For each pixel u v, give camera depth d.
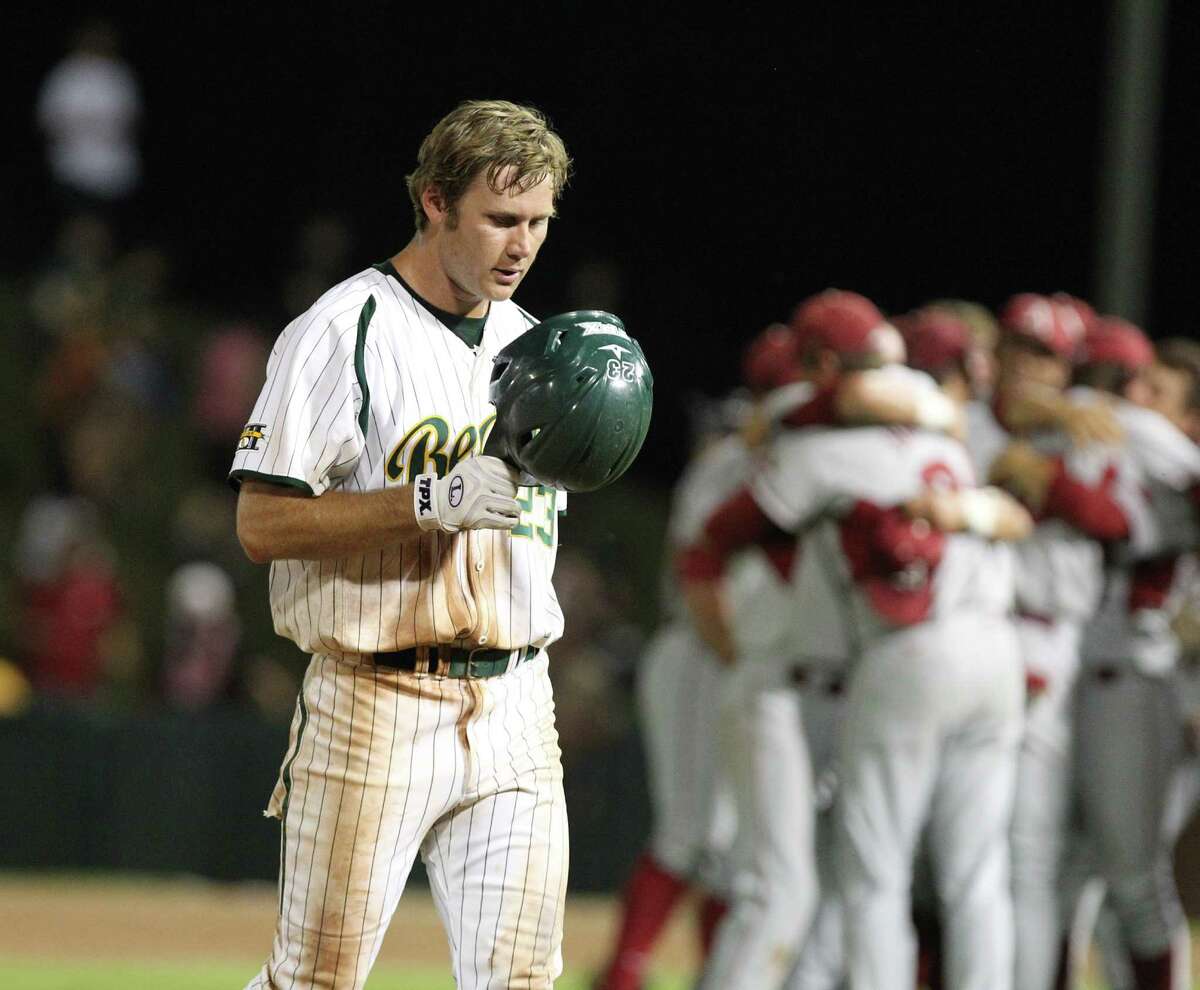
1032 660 20.14
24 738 37.03
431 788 12.71
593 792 37.62
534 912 12.95
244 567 51.06
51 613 42.16
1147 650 20.55
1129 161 37.34
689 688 22.38
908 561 18.41
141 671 49.41
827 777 19.58
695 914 24.05
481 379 13.00
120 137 59.03
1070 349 20.97
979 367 20.47
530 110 12.67
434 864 13.20
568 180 13.35
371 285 12.79
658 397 67.00
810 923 20.44
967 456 19.97
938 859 19.05
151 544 53.03
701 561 19.70
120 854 37.28
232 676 42.56
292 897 12.77
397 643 12.54
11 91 67.44
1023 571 20.25
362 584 12.51
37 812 37.03
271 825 37.81
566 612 41.84
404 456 12.63
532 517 13.09
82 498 51.41
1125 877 20.61
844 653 19.11
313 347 12.41
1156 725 20.53
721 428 22.50
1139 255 37.44
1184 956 21.17
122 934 31.23
